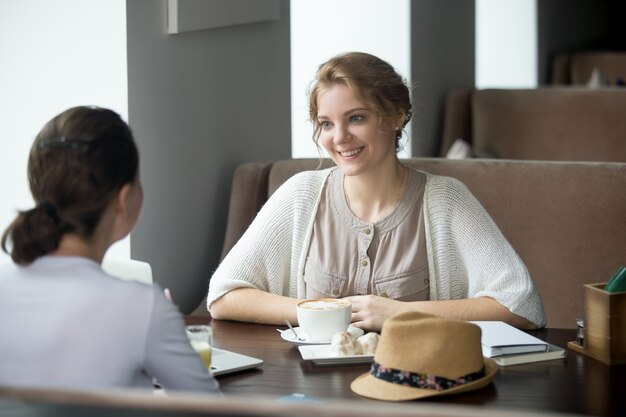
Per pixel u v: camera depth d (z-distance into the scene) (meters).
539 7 8.30
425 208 2.75
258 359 2.23
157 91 3.27
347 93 2.60
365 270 2.73
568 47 9.19
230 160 3.76
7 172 3.24
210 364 2.03
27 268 1.68
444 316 2.52
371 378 2.01
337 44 5.24
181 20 3.30
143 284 1.68
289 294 2.87
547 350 2.23
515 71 8.00
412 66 5.52
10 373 1.63
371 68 2.63
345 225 2.76
